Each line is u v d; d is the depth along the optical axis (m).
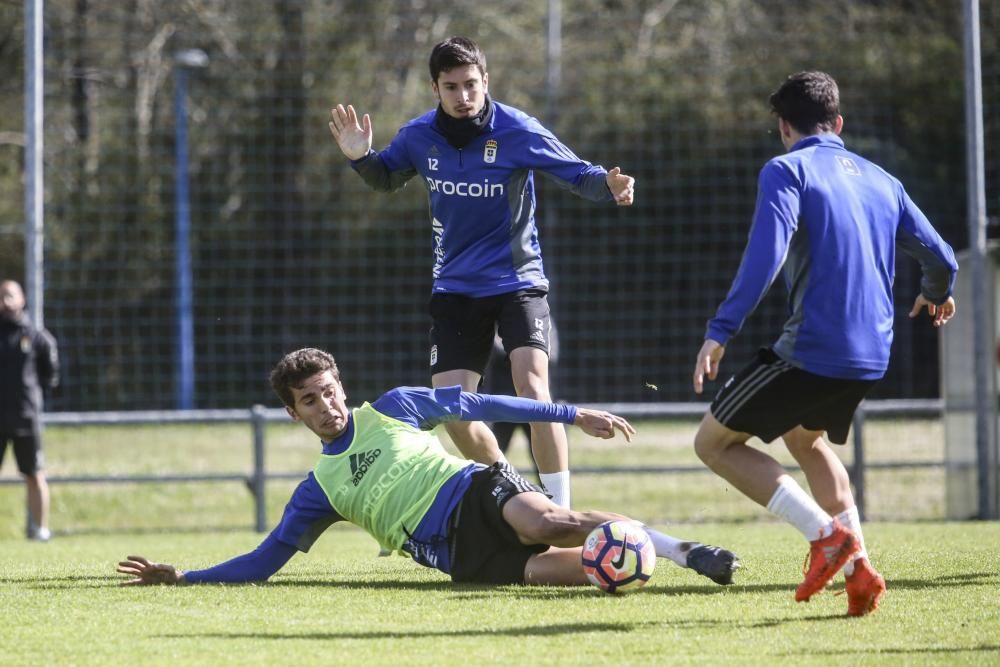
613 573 16.77
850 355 15.46
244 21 66.75
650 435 51.81
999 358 36.25
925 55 63.88
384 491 18.70
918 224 16.62
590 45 75.88
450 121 21.44
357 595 17.27
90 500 44.19
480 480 18.42
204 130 67.00
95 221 64.12
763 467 15.59
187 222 61.03
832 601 16.28
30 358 36.16
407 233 65.69
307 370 18.73
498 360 39.22
